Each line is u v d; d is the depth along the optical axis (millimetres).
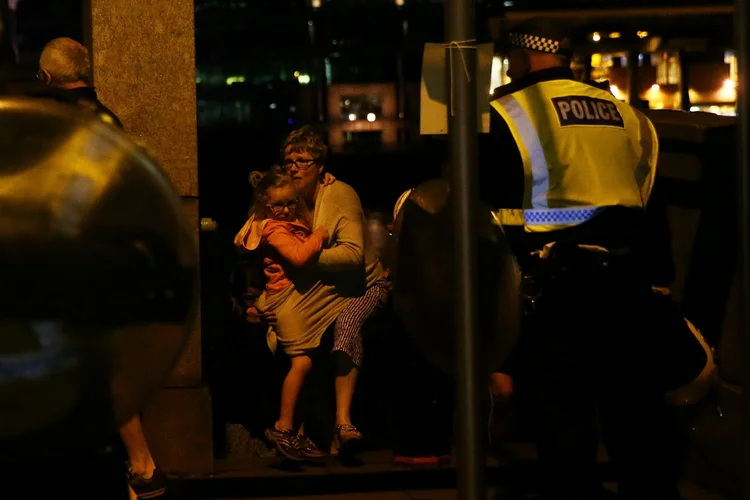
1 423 2865
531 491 5559
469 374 3789
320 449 6438
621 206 4824
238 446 6547
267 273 6219
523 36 5047
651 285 4871
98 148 2877
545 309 4789
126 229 2865
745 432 3334
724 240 5578
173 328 2943
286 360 6773
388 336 6988
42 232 2797
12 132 2840
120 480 3469
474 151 3799
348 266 6074
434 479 5898
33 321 2805
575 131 4855
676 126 5938
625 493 5078
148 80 5926
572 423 4914
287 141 6164
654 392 4898
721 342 5555
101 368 2879
